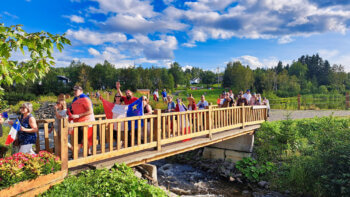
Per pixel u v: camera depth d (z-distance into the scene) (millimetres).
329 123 10219
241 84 63781
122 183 4219
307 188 7551
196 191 8086
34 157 3723
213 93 62469
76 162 4230
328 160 7469
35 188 3541
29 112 4312
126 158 5082
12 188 3234
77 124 4246
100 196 3762
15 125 3967
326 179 7117
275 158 9719
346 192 6406
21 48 3299
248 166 9414
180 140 6449
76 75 70000
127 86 70250
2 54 3092
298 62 95812
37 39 3277
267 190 8055
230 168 9969
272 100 24062
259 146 10484
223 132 8836
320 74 88312
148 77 72750
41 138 12266
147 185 4484
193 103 7988
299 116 15672
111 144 4820
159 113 5777
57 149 4105
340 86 60125
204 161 11055
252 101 12766
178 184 8711
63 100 5016
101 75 71250
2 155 4582
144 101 5969
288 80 60969
